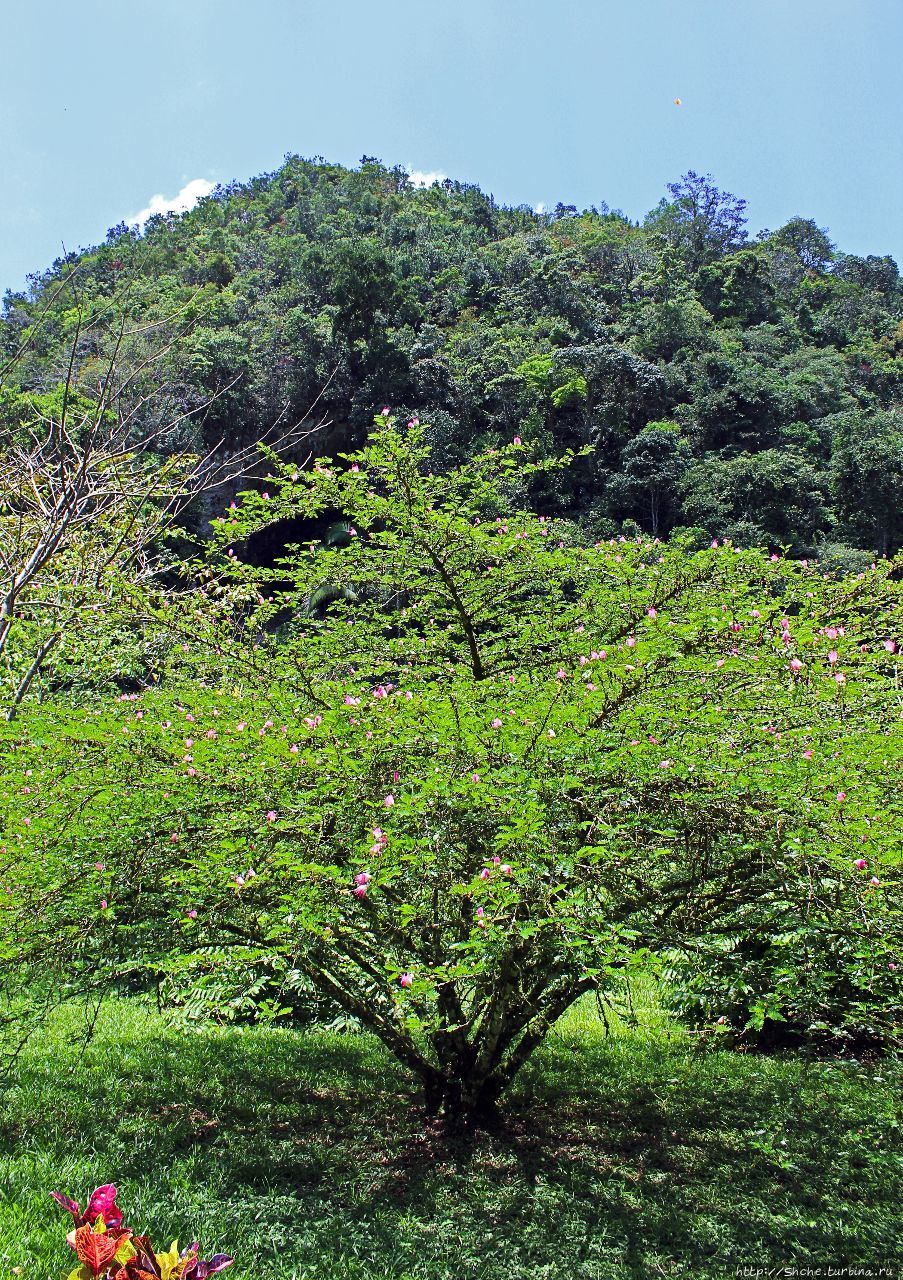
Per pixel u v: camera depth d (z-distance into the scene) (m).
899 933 4.28
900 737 4.59
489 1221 4.21
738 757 4.42
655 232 83.31
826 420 51.56
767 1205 4.54
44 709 5.56
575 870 4.12
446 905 4.67
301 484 6.23
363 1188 4.51
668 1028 8.09
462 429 44.19
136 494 7.37
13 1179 4.01
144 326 8.91
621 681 4.89
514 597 6.81
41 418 7.66
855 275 85.94
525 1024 5.67
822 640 5.18
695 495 39.62
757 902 4.80
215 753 4.62
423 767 4.45
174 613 6.27
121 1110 5.41
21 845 4.57
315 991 6.25
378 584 6.50
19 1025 5.75
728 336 63.31
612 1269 3.84
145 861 4.68
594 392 48.09
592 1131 5.50
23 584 6.49
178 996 5.10
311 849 4.36
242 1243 3.70
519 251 71.12
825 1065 6.64
